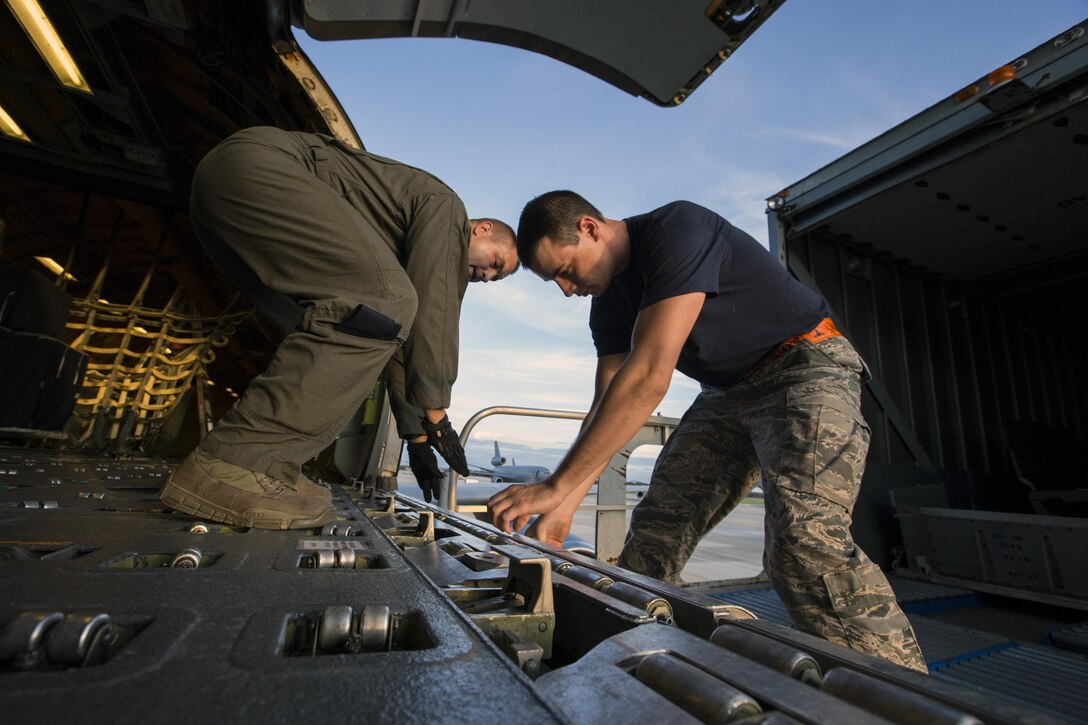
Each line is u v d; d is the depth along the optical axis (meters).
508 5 2.51
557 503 1.59
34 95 3.70
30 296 4.19
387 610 0.63
